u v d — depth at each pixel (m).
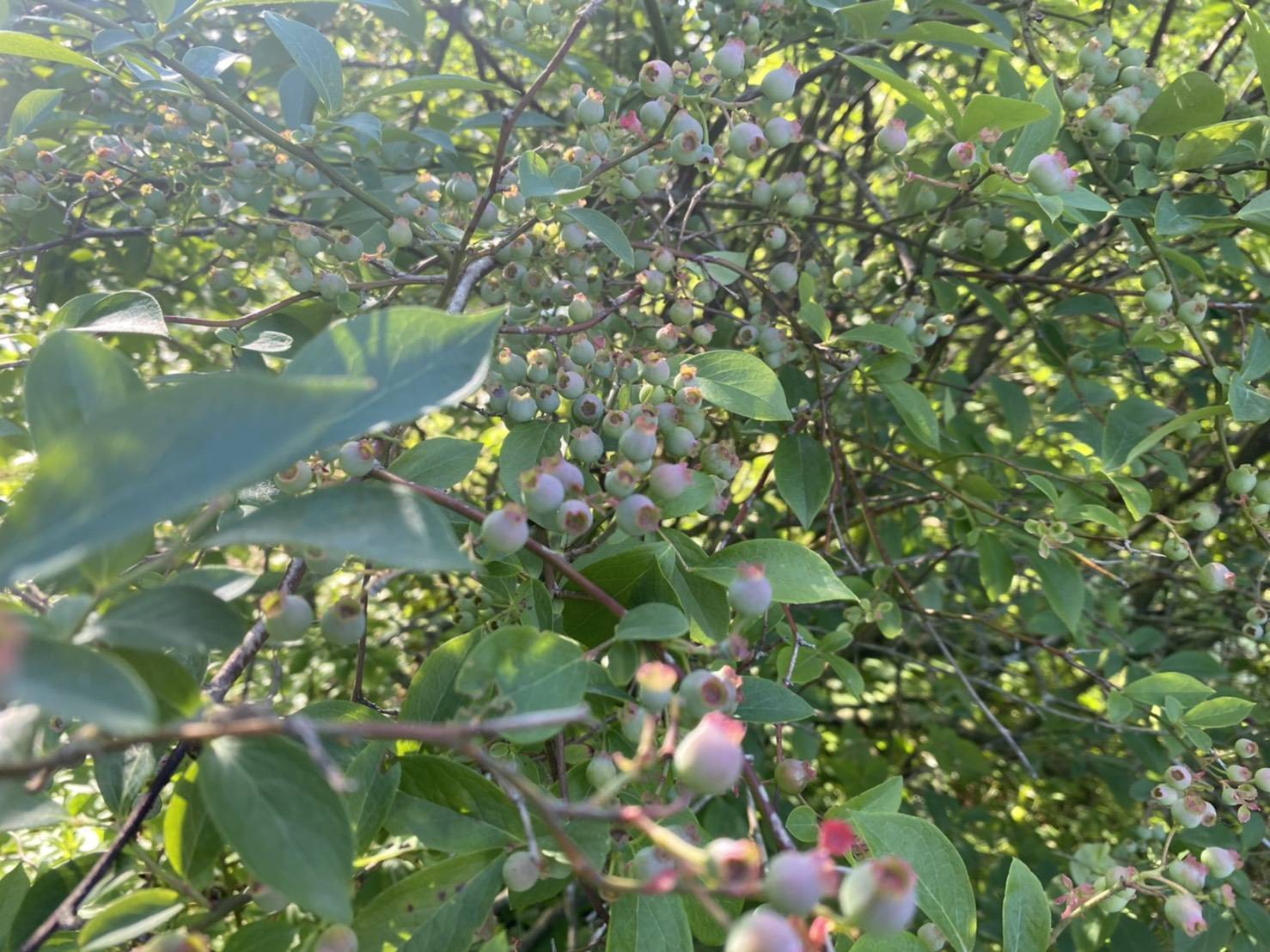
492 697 0.23
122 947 0.21
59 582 0.21
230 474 0.14
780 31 0.47
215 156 0.43
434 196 0.41
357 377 0.19
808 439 0.40
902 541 0.63
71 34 0.43
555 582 0.27
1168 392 0.65
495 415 0.33
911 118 0.52
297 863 0.17
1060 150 0.44
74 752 0.15
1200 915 0.30
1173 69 0.72
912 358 0.38
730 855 0.16
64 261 0.53
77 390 0.18
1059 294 0.58
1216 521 0.40
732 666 0.23
